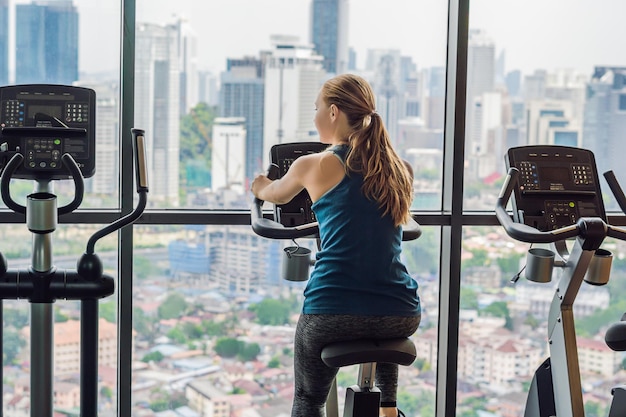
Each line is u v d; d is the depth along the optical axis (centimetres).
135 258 432
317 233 326
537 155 399
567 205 395
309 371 321
